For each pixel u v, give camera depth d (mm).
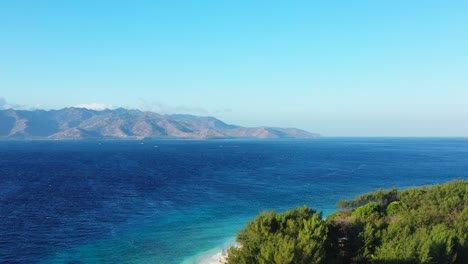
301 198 86250
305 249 27219
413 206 53906
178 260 44500
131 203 78438
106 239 52469
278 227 37125
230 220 64375
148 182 112062
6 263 42562
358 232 36031
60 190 93562
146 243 50906
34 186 99438
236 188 101125
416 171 150750
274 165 174125
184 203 79125
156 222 62594
